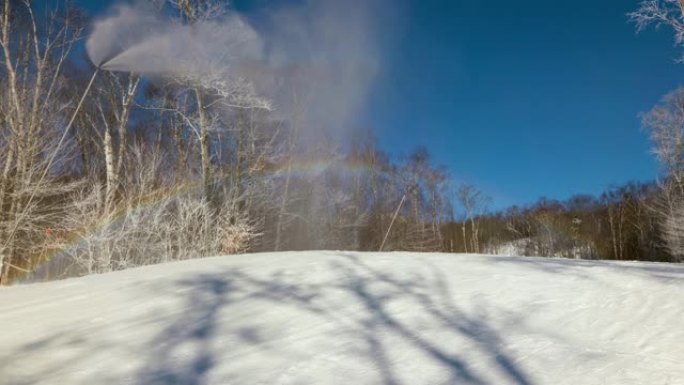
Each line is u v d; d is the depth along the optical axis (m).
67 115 15.05
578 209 52.12
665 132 21.89
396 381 3.08
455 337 3.83
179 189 13.61
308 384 3.05
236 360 3.44
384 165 28.52
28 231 11.66
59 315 4.62
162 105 15.55
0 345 3.77
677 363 3.20
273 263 7.02
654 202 31.75
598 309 4.37
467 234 45.12
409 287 5.37
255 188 16.33
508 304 4.62
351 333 3.96
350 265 6.71
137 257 11.49
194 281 5.84
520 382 3.02
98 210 11.35
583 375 3.07
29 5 13.41
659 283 4.98
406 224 28.61
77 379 3.13
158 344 3.76
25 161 11.58
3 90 12.73
